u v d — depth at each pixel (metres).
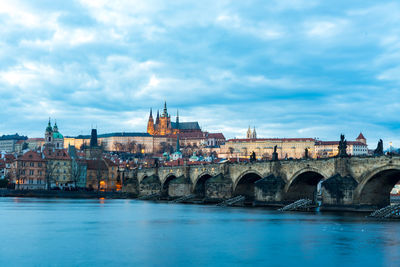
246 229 92.94
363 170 128.38
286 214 129.12
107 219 112.94
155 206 171.50
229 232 88.25
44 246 71.25
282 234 85.25
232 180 184.75
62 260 61.19
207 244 74.06
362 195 129.12
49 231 88.62
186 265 59.09
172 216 122.94
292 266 59.03
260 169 168.50
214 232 88.12
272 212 137.50
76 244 73.31
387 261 61.94
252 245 73.44
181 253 66.44
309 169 146.62
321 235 83.94
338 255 65.69
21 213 126.56
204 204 187.25
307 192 161.00
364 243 75.12
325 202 134.62
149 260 61.59
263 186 160.25
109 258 62.62
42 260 61.12
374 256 64.94
